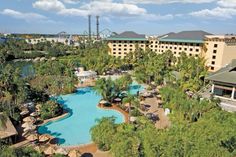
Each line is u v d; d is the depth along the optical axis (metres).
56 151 35.41
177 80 78.88
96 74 103.88
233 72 65.31
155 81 86.94
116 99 65.06
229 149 28.06
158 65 93.00
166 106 55.75
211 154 25.06
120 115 57.69
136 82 93.19
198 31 124.56
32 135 41.84
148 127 33.56
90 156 37.25
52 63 100.69
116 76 103.31
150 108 61.69
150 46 135.25
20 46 199.62
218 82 63.69
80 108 62.84
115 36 138.25
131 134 32.78
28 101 60.88
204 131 29.72
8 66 91.31
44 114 52.94
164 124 50.78
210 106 46.72
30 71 117.75
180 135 28.42
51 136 45.19
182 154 25.81
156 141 27.59
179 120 43.00
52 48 189.25
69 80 79.94
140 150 28.81
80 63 115.38
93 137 37.94
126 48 135.75
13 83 61.22
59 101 68.56
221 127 31.33
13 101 55.41
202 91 70.94
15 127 47.06
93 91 78.88
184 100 50.22
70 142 43.03
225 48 96.38
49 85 76.69
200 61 91.94
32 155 26.27
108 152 38.03
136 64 115.88
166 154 25.95
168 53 114.00
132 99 59.19
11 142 39.47
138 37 135.12
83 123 52.66
